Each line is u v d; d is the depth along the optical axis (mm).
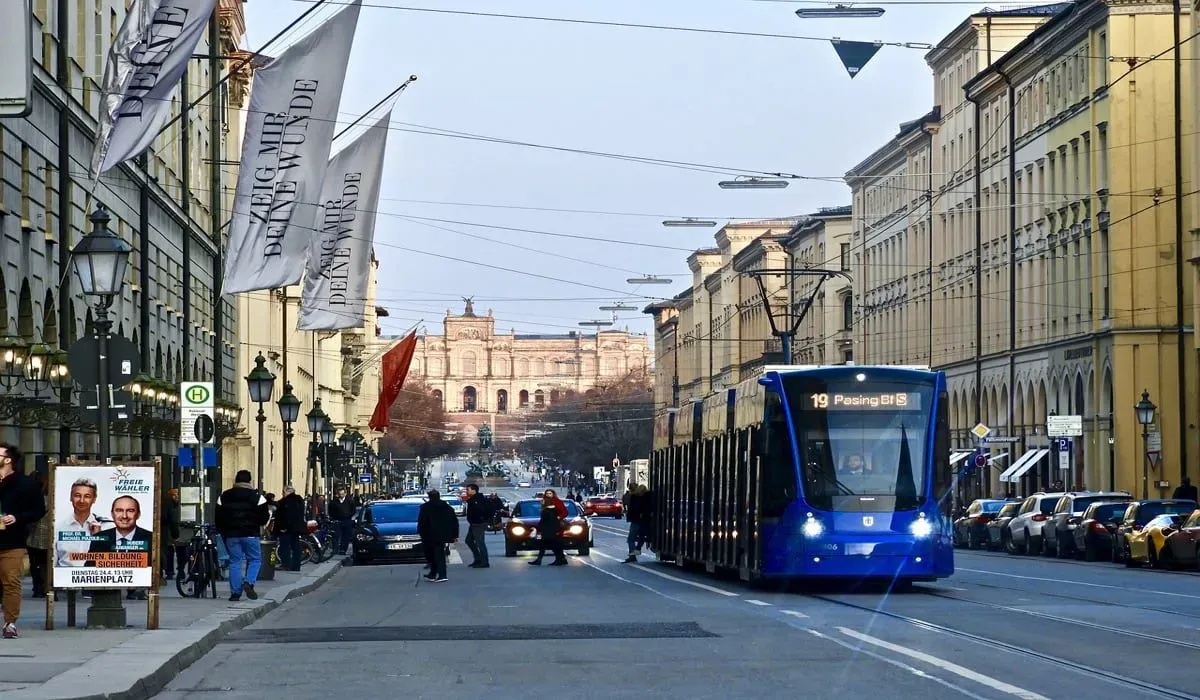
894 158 108812
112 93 29828
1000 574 40125
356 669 18469
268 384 47062
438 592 35375
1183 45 69375
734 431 36312
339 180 42156
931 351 99438
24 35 14453
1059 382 77000
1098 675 16594
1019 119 83625
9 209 36219
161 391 47000
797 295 136625
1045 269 79438
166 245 57281
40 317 38781
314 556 51625
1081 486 73750
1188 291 69062
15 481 21234
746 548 34000
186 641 20531
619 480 146500
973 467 83562
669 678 16859
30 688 15172
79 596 30000
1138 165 69688
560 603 29828
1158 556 43094
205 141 68500
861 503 31547
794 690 15656
